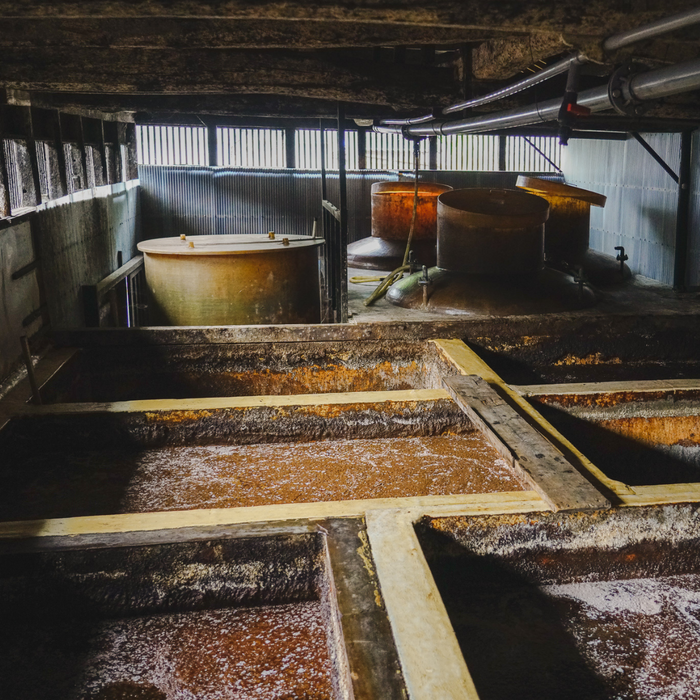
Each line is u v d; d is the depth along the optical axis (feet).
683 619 8.09
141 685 6.87
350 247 30.22
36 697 6.73
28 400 12.28
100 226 24.07
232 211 33.17
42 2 8.68
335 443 11.93
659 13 9.25
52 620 7.82
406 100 16.03
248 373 15.89
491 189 20.99
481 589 8.51
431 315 19.47
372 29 11.39
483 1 8.98
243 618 7.82
